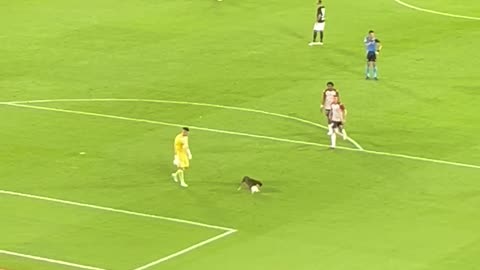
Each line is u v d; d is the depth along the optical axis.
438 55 185.25
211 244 125.00
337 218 130.88
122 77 178.00
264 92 170.38
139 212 133.00
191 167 144.62
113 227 129.38
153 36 196.62
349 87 171.88
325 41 192.62
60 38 196.62
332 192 137.50
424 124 158.12
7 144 152.38
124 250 123.88
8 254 123.06
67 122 159.88
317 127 157.12
